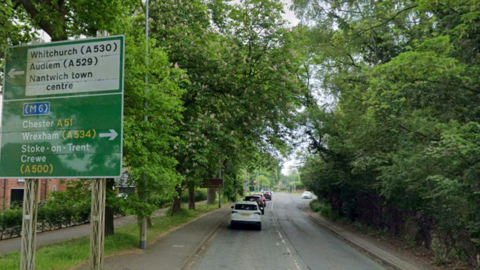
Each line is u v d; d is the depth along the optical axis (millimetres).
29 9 12453
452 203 10422
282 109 18000
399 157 13680
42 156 7180
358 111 18219
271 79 17438
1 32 8781
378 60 19844
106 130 7062
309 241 17641
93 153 7055
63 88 7266
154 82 12508
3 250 12992
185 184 19250
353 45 18422
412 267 11000
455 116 10375
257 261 12109
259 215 21875
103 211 7262
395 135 14398
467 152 8523
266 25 17812
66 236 17016
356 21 16938
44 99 7297
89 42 7277
